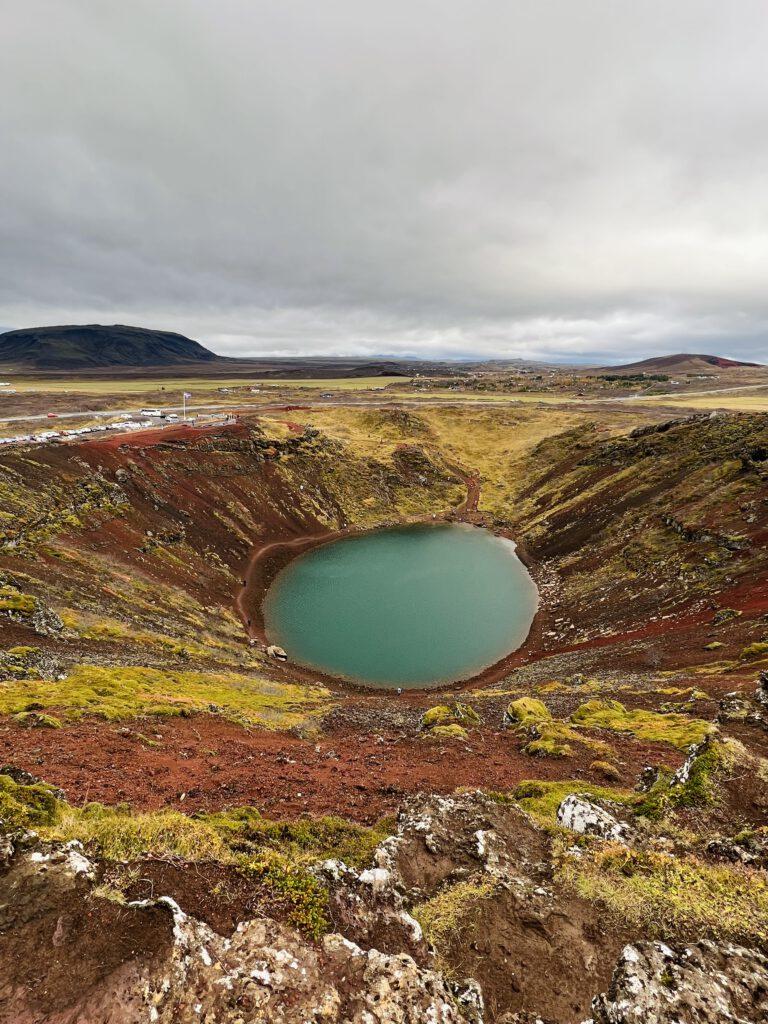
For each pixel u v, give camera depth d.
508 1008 8.88
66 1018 6.74
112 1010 6.91
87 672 31.23
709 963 9.08
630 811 15.81
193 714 27.70
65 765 17.02
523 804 17.02
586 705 31.48
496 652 61.53
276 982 7.75
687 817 14.70
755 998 8.42
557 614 69.69
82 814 12.23
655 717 28.80
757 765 16.12
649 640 49.16
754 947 9.80
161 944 7.85
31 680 28.20
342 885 10.32
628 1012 8.10
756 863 12.30
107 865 9.38
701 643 43.16
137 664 37.62
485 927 10.55
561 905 11.23
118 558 63.44
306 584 82.00
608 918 10.80
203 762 20.39
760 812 14.47
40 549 53.91
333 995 7.75
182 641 49.25
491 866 12.52
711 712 27.89
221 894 9.30
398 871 12.34
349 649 61.69
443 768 21.62
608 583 71.88
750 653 36.50
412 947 9.46
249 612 69.94
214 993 7.39
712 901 10.95
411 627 67.56
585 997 9.09
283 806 16.48
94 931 7.89
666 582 63.19
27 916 7.96
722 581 55.94
